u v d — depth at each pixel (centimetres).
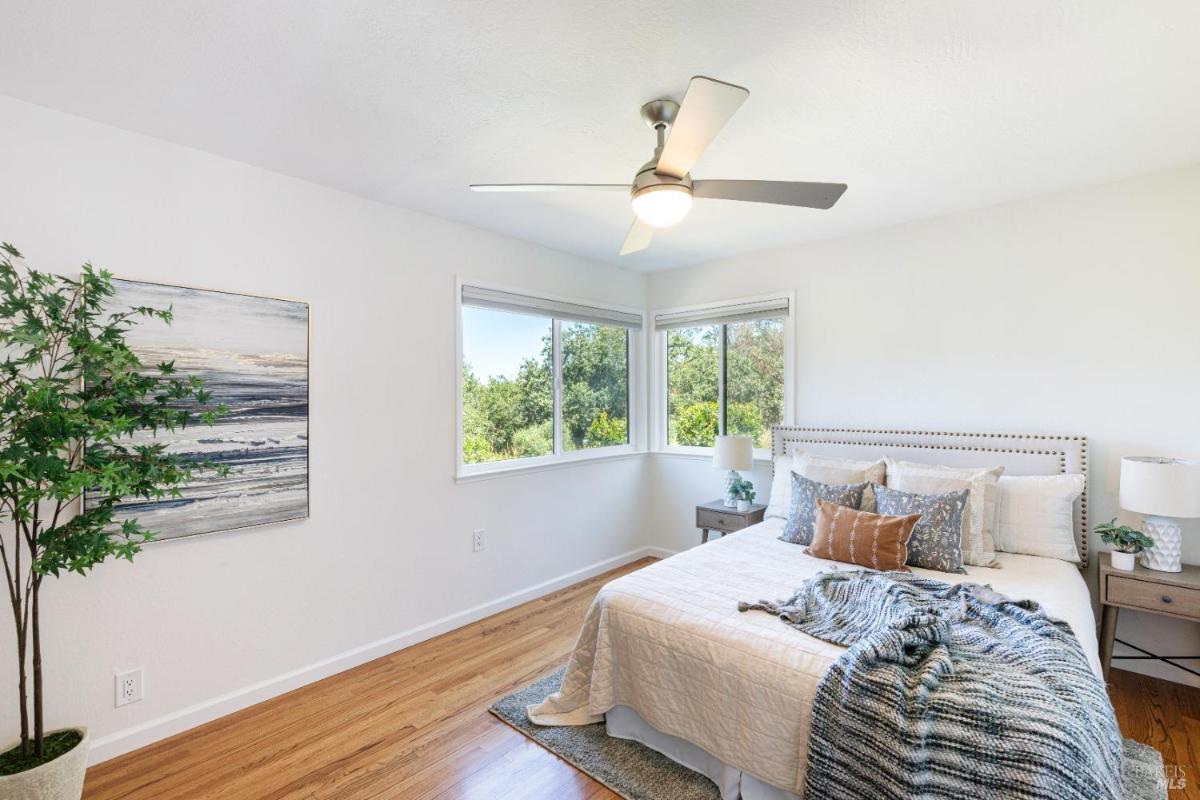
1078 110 197
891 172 253
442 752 206
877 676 148
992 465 289
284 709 236
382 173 250
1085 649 170
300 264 255
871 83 179
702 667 182
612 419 435
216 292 229
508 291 346
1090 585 271
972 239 304
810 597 203
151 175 214
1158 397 256
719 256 400
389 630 288
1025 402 289
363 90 183
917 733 135
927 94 187
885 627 167
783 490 332
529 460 368
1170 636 256
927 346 319
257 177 242
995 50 162
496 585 342
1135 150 231
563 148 225
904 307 327
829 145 225
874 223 326
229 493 232
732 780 177
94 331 197
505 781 191
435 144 221
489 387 348
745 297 394
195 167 225
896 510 259
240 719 228
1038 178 261
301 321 254
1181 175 250
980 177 259
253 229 240
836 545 251
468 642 301
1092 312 271
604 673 209
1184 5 143
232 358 233
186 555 222
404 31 153
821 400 359
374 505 282
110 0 139
